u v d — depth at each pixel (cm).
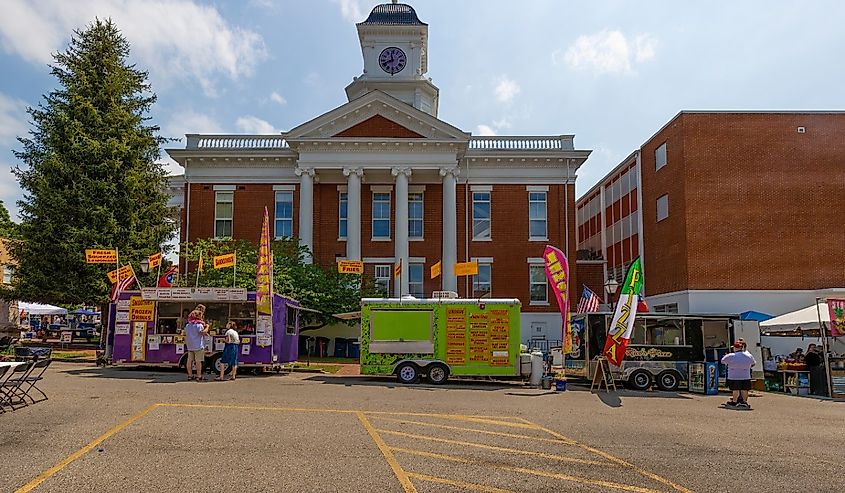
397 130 3728
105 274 2973
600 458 971
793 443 1154
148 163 3297
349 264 2842
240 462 873
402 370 2114
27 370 1323
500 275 3784
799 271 3275
